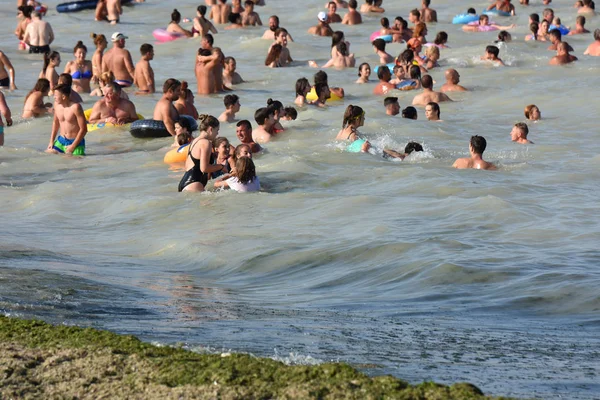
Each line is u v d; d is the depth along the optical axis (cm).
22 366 955
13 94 4947
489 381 1017
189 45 6825
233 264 1958
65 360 970
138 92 4962
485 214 2359
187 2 9525
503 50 6097
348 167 3092
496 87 5084
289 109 3950
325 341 1214
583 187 2797
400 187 2777
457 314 1488
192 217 2464
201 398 854
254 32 7356
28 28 6475
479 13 8375
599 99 4584
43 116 4256
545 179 2922
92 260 1986
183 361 950
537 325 1410
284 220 2381
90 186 2945
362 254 1980
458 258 1898
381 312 1490
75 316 1314
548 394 968
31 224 2466
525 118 4228
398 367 1065
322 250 2027
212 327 1288
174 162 3281
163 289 1664
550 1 8856
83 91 5016
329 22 7906
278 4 9150
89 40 7331
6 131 3988
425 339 1268
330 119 4100
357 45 6881
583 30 7050
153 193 2791
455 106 4594
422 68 5572
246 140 3312
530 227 2225
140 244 2209
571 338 1313
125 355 980
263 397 854
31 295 1449
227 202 2619
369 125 3919
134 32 7631
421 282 1731
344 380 873
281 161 3116
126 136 3841
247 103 4634
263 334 1245
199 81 4938
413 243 2044
